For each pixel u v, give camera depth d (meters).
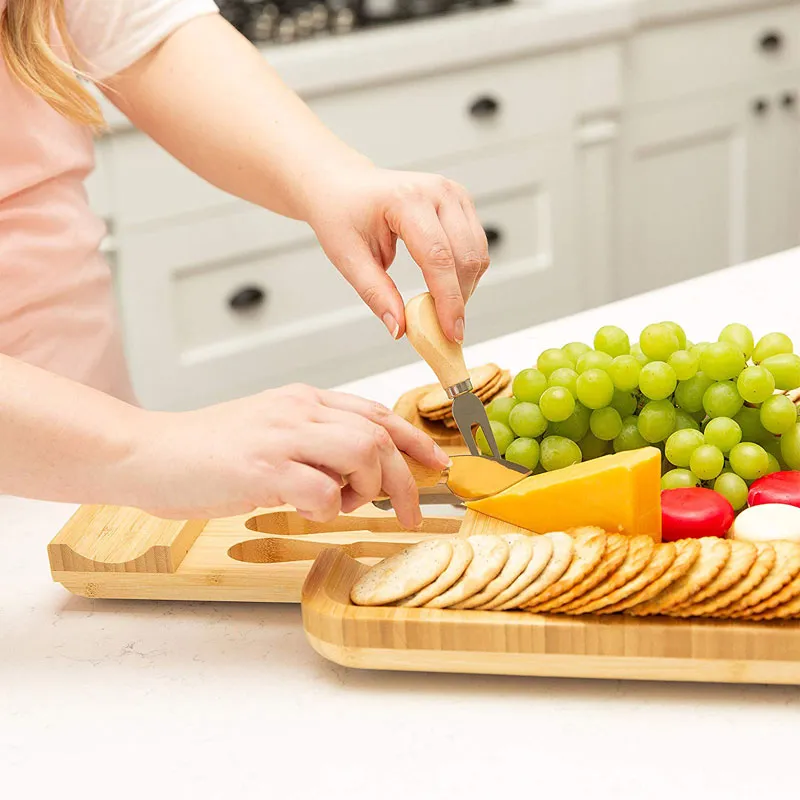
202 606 0.86
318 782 0.66
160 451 0.73
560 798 0.63
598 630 0.71
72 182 1.26
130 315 2.16
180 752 0.69
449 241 0.94
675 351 0.91
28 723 0.73
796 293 1.37
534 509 0.84
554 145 2.54
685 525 0.80
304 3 2.39
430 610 0.74
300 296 2.34
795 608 0.70
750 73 2.86
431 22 2.40
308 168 1.03
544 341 1.29
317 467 0.73
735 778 0.64
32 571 0.91
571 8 2.46
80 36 1.16
